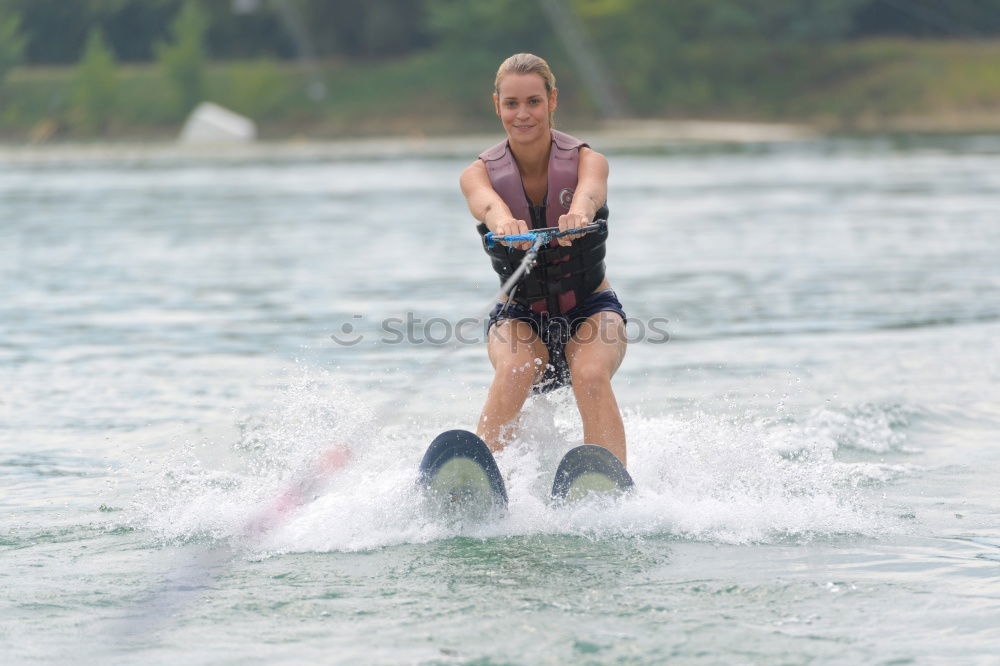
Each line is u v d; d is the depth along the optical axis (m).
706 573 12.59
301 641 10.87
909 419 19.89
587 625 11.14
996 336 27.80
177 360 26.09
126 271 41.59
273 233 52.94
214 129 159.38
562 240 15.71
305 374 24.31
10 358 26.45
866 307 32.44
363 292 36.09
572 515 14.45
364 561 13.16
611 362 15.79
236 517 14.83
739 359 25.53
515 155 16.36
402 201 68.06
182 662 10.44
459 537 13.97
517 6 190.50
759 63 189.38
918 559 13.00
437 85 190.38
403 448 17.77
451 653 10.52
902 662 10.24
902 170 84.81
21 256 45.56
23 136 179.38
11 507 15.53
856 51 187.25
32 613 11.68
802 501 15.20
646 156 106.25
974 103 167.38
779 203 63.44
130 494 16.08
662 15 195.38
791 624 11.13
